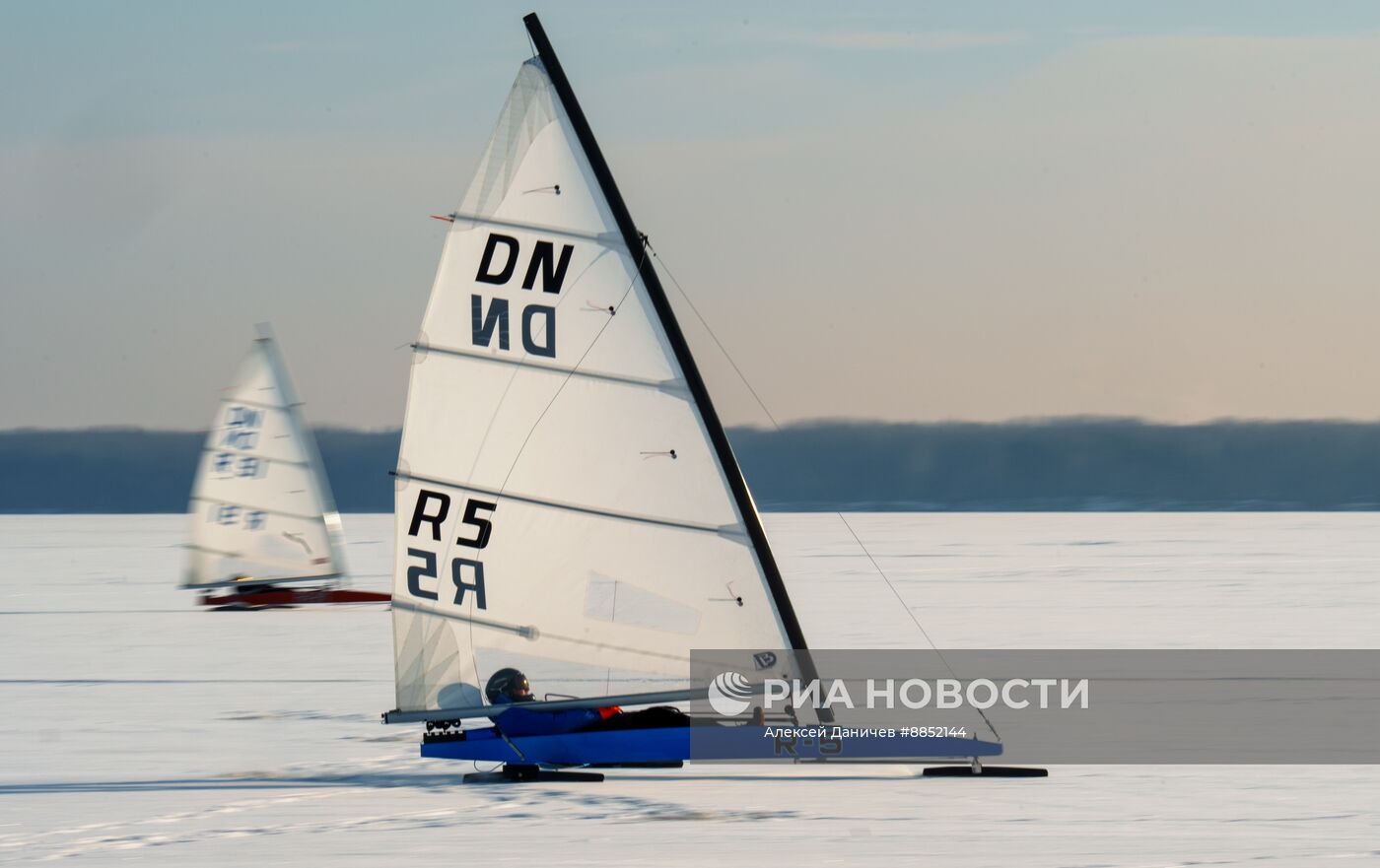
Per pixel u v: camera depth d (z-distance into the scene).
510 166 52.75
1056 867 42.38
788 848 44.34
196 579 148.88
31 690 85.88
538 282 52.69
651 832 46.44
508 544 53.03
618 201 52.19
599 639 52.81
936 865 42.53
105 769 59.00
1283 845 45.06
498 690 53.25
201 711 76.31
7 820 49.09
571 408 52.62
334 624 131.62
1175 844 45.12
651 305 52.12
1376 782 55.31
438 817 48.75
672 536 52.28
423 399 53.50
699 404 51.97
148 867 42.66
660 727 54.69
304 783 55.53
